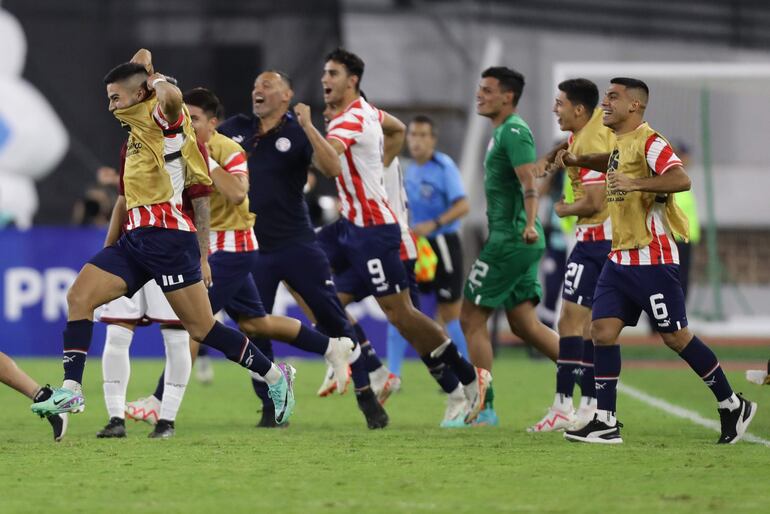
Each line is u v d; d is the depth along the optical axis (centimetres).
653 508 1830
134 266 2531
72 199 7506
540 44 7788
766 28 7750
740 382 4334
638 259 2539
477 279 2992
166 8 7525
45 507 1842
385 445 2566
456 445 2566
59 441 2583
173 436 2731
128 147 2500
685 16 7781
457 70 7769
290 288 3142
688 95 6844
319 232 3419
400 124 3244
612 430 2612
